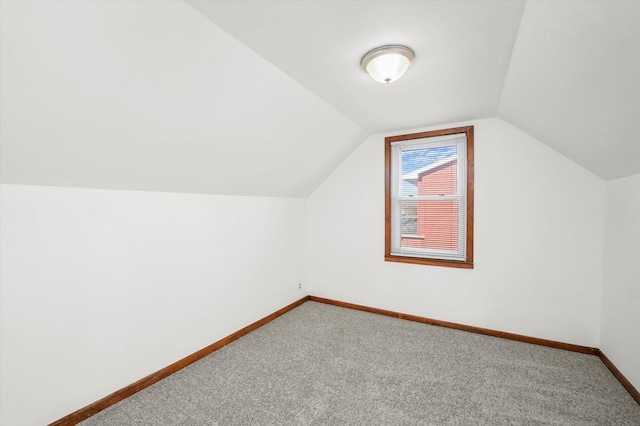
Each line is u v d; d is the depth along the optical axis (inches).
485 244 115.3
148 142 70.9
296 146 110.7
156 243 87.3
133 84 56.9
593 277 99.1
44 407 64.7
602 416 69.6
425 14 53.9
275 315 134.8
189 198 97.0
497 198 112.9
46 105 51.4
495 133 112.9
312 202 157.5
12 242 60.5
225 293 110.2
